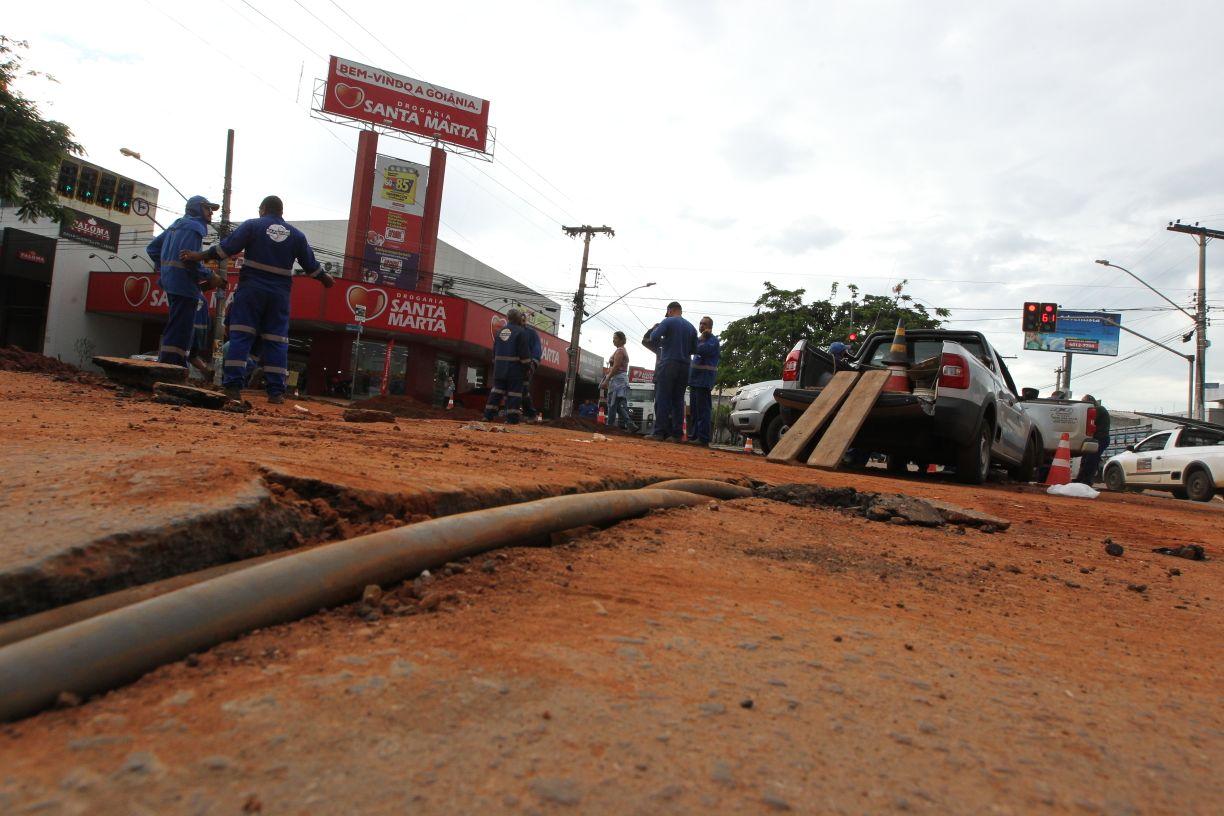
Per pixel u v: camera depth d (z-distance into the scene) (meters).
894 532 3.88
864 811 1.12
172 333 7.72
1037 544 4.04
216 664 1.42
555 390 44.75
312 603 1.72
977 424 7.53
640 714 1.38
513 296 50.22
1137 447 17.14
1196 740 1.52
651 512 3.60
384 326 30.95
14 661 1.21
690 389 11.21
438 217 36.81
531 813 1.03
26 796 0.96
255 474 2.34
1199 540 4.88
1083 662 2.00
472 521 2.38
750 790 1.14
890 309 33.56
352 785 1.05
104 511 1.85
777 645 1.86
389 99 37.00
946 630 2.18
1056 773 1.31
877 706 1.54
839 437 7.40
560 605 2.01
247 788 1.02
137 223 36.78
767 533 3.42
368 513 2.36
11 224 30.28
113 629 1.34
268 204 7.14
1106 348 47.78
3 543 1.61
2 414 4.05
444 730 1.24
